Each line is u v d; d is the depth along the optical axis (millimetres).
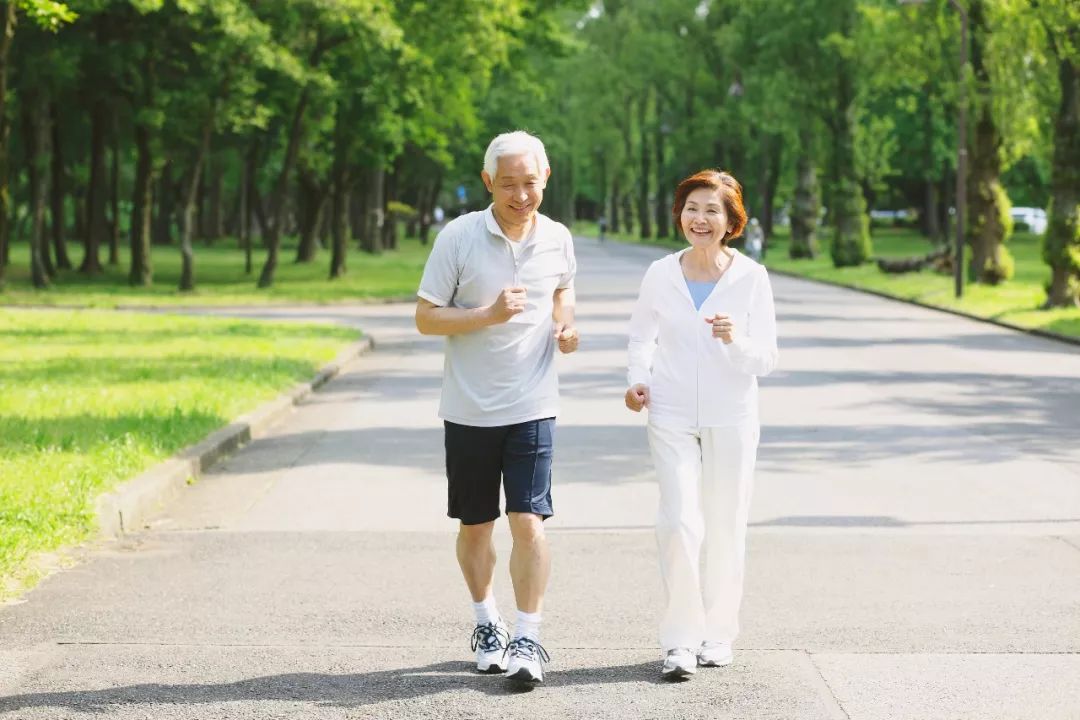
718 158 81375
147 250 42875
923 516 9359
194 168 39906
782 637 6367
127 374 16719
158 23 39219
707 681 5703
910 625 6570
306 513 9500
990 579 7523
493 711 5328
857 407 15297
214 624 6605
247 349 20719
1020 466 11461
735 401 5805
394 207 69125
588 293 38656
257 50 36781
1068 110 30188
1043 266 53844
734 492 5855
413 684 5680
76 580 7492
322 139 49594
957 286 33938
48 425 12125
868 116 71750
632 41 83688
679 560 5742
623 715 5273
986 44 36875
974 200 38656
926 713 5293
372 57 40625
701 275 5848
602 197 106188
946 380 18047
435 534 8773
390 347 23562
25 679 5734
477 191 115750
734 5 72062
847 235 51594
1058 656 6047
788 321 28719
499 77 55344
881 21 39938
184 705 5406
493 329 5723
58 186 50781
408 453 12211
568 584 7414
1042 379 18250
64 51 37812
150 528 9031
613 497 10062
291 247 77688
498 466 5824
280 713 5312
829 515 9391
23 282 43406
